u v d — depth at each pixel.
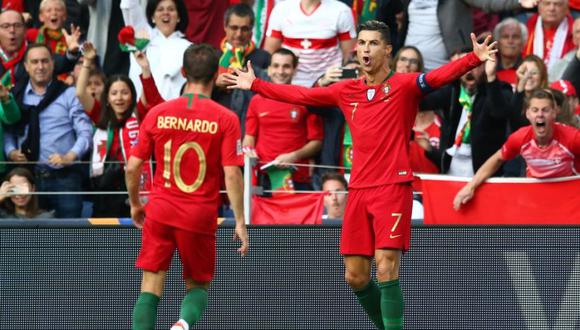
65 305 26.27
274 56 32.72
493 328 25.88
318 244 26.08
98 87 34.19
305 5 35.03
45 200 30.75
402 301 23.62
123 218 29.86
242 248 23.19
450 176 28.95
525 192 28.50
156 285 23.25
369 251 24.08
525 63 31.28
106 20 37.72
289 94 24.48
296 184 31.48
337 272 26.00
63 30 35.53
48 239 26.27
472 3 35.91
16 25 34.94
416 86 23.44
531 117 27.97
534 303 25.78
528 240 25.83
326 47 34.88
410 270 26.08
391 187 23.45
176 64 35.97
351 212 24.06
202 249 23.33
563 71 34.72
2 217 30.67
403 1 36.31
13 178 30.58
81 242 26.27
